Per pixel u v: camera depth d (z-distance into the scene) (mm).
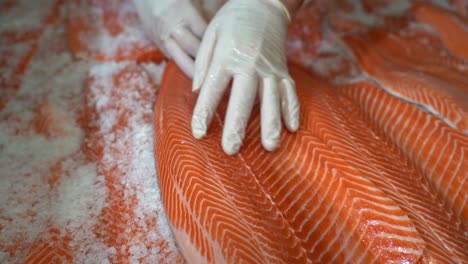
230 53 462
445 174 449
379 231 379
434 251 376
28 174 529
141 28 653
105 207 494
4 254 466
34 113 592
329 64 612
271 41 485
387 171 445
